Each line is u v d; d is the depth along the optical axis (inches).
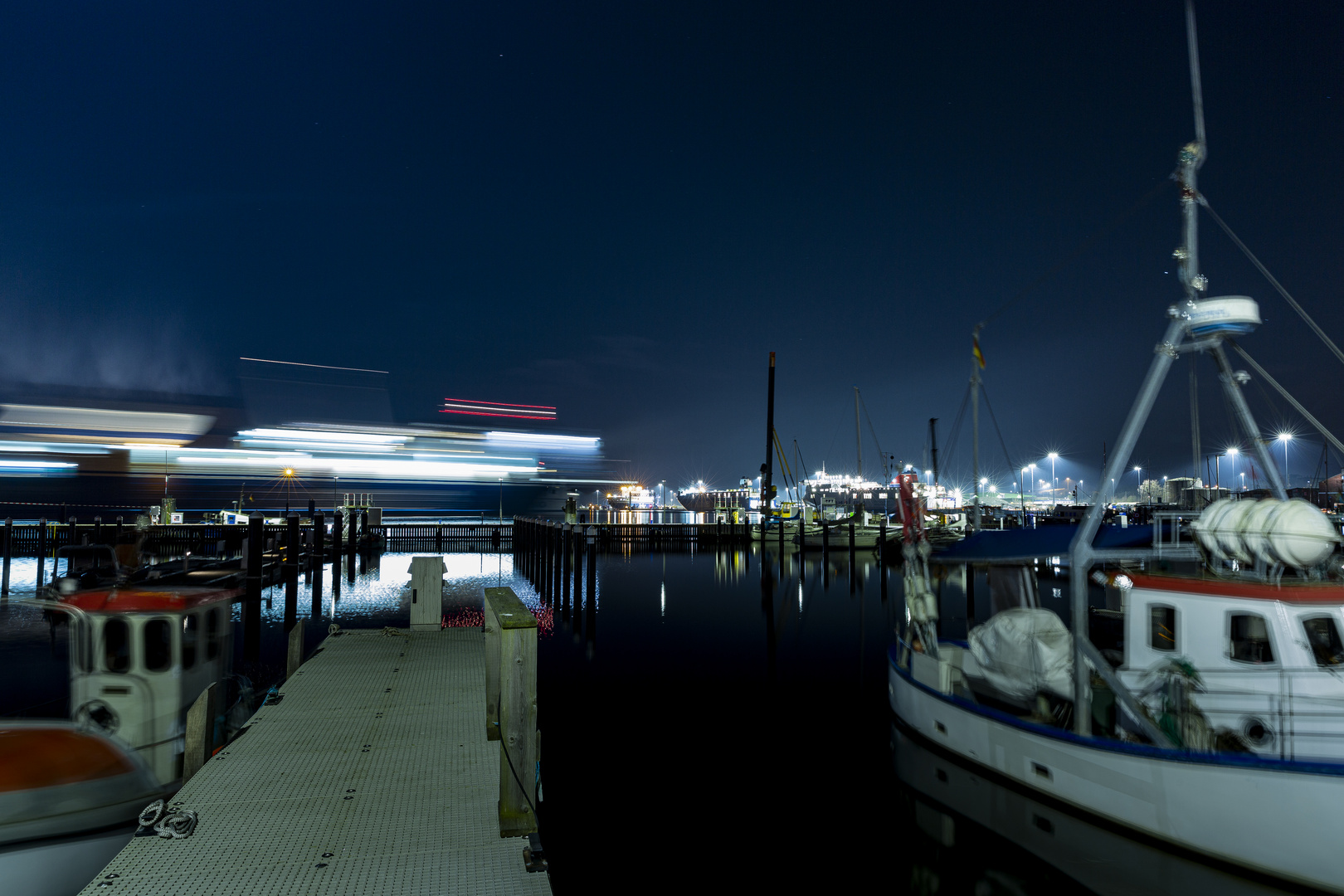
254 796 251.4
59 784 255.8
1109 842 338.3
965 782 429.4
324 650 474.0
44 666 677.9
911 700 498.0
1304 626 328.5
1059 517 2513.5
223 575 705.0
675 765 487.5
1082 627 363.6
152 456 4936.0
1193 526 370.9
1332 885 275.7
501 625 244.2
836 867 354.9
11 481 4515.3
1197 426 434.3
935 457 2522.1
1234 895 298.7
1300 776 282.5
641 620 1077.1
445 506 6373.0
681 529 2551.7
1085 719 360.5
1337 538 326.0
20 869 243.4
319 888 192.5
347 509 2046.0
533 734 238.4
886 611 1156.5
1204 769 307.0
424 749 298.0
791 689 687.7
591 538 1064.8
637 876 344.8
